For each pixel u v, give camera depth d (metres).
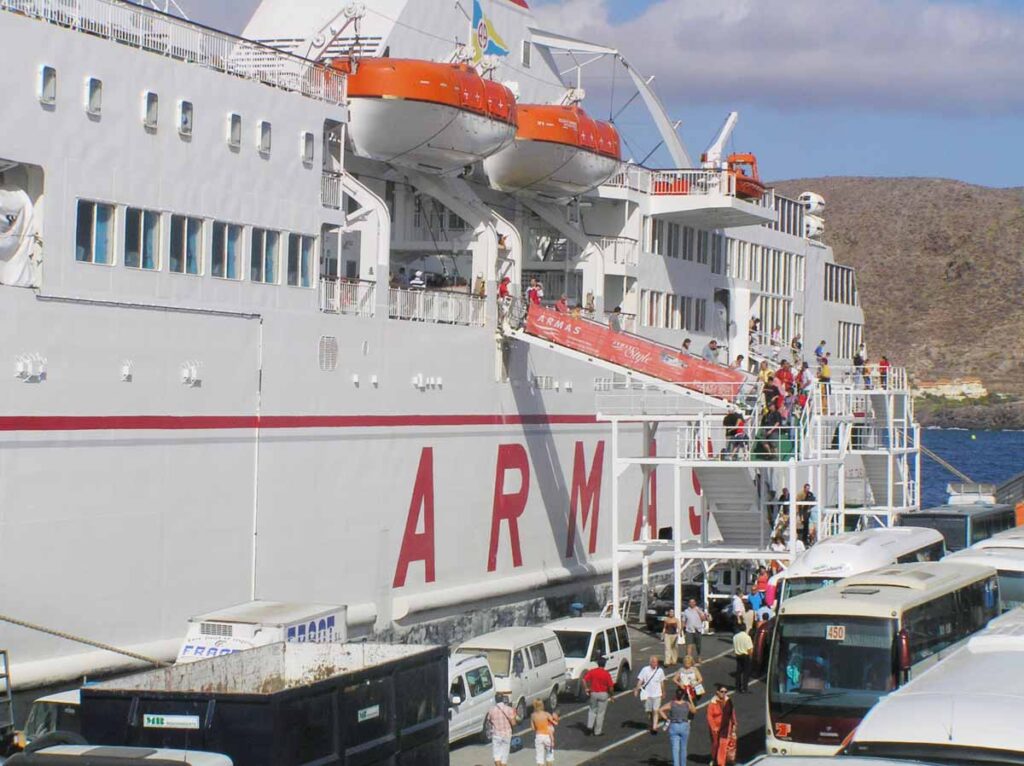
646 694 37.94
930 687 21.38
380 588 45.09
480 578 50.75
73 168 34.59
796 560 43.25
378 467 45.00
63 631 33.62
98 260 35.34
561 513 56.50
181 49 38.34
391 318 45.75
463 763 33.56
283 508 40.81
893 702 20.80
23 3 33.75
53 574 33.34
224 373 38.56
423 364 47.25
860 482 83.06
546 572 55.12
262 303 40.47
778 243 80.50
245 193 40.06
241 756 21.16
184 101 37.78
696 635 47.69
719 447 60.38
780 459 50.09
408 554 46.56
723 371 52.38
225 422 38.56
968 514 57.03
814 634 31.17
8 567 32.25
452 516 49.03
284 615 32.94
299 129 42.31
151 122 36.78
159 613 36.41
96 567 34.50
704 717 39.94
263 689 25.62
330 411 42.75
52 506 33.31
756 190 68.56
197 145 38.34
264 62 42.31
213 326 38.12
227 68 40.06
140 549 35.81
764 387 51.81
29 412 32.66
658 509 65.62
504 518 52.25
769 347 78.44
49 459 33.19
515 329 52.12
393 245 54.53
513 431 52.84
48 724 28.53
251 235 40.28
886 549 42.47
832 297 89.56
